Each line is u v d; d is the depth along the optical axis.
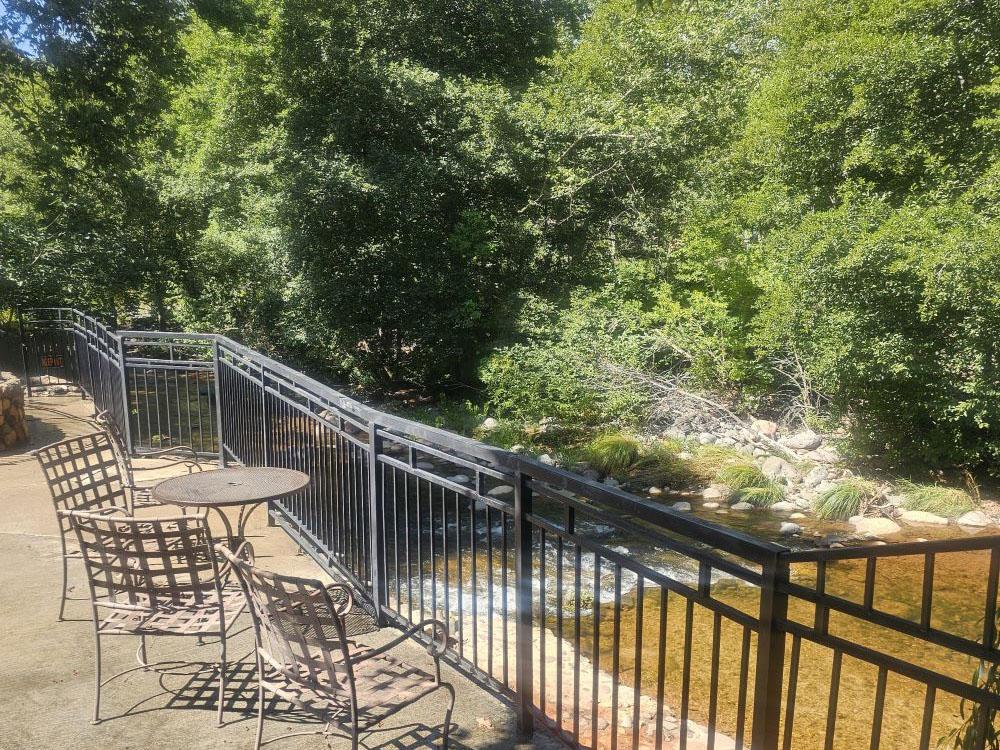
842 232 10.27
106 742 2.79
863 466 11.34
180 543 2.87
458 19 18.92
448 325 16.81
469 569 6.88
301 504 4.96
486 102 16.66
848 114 11.75
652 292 15.34
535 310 16.09
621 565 2.24
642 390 13.77
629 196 17.11
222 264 18.30
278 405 5.13
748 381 13.56
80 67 13.29
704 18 18.22
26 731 2.85
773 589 1.70
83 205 16.30
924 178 11.40
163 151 17.38
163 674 3.29
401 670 2.61
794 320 11.11
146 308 19.62
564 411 13.79
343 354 17.75
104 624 2.92
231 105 17.56
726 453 11.75
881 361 10.02
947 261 9.08
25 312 14.15
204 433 10.48
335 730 2.75
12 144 16.88
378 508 3.73
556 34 20.11
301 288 16.59
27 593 4.18
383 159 16.06
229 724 2.90
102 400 9.16
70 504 4.16
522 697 2.80
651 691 4.76
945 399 10.02
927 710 1.50
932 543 1.47
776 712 1.75
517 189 17.30
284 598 2.30
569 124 16.83
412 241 16.75
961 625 6.28
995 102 10.62
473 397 17.59
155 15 13.47
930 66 10.96
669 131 16.56
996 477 10.82
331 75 16.34
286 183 15.34
